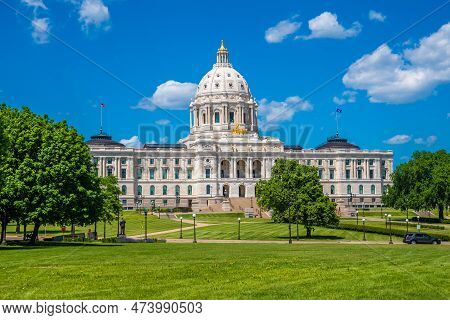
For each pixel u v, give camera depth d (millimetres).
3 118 80938
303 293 34562
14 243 82312
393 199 164625
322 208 114000
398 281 38250
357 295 33875
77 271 44438
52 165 79188
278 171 122312
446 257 55062
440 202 153250
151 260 52938
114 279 40188
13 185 75812
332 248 73000
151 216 180125
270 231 125188
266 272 43156
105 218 110750
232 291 35312
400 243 96938
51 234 124625
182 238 109250
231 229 130875
